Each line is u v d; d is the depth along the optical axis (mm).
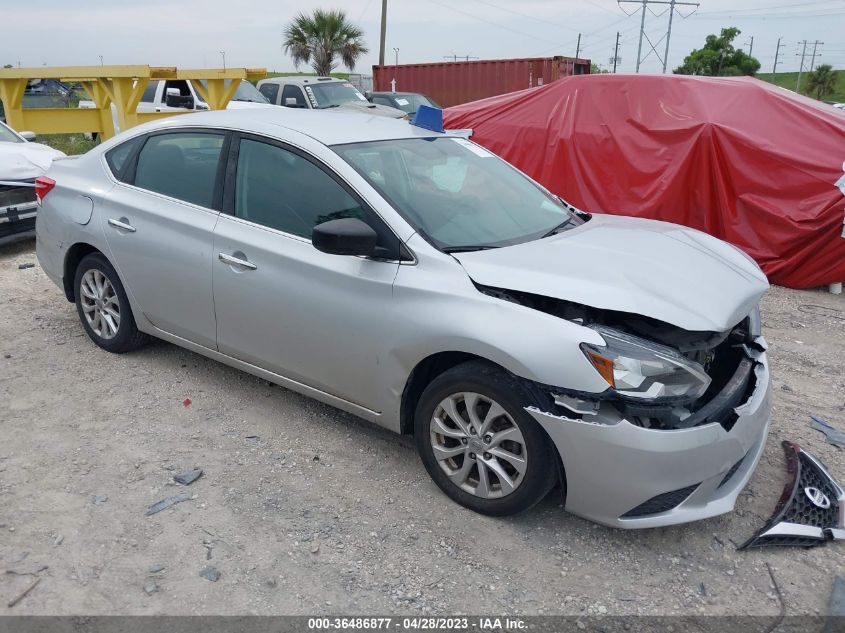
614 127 8023
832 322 6352
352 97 17188
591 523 3320
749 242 7484
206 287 4074
